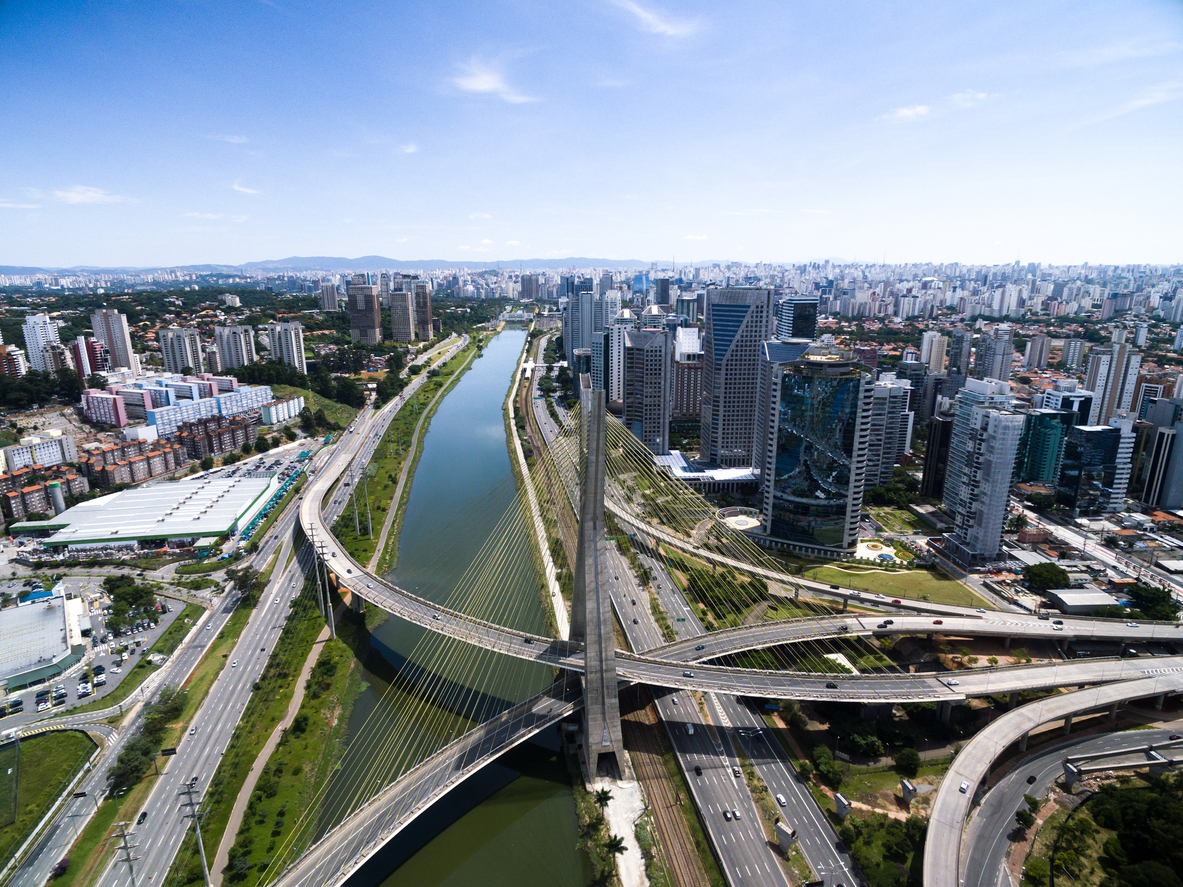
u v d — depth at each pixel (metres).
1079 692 183.50
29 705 186.00
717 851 142.12
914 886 133.00
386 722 181.75
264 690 192.88
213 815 150.75
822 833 147.12
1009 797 157.50
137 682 195.38
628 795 159.50
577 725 182.12
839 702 182.50
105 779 160.62
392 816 141.38
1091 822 148.25
